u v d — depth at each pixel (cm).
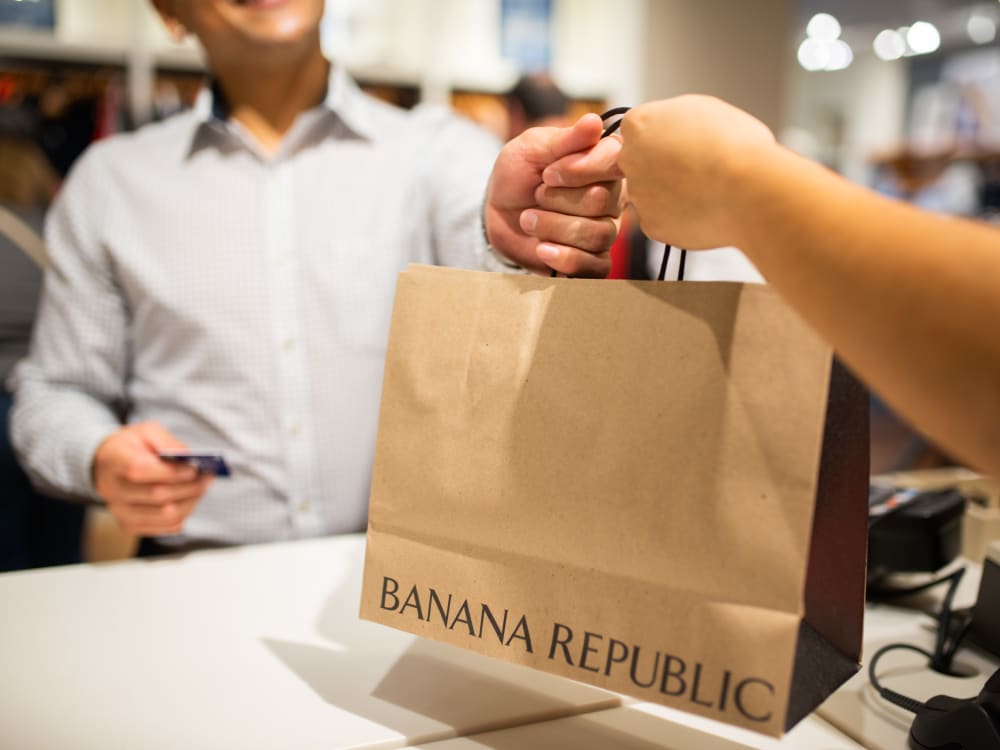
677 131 43
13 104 239
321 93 138
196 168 132
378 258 131
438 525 55
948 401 32
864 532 50
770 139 41
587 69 306
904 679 66
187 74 254
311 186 132
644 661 48
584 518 50
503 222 76
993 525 94
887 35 537
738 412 45
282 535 129
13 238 158
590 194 60
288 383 128
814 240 35
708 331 46
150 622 75
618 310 50
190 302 126
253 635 72
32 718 58
